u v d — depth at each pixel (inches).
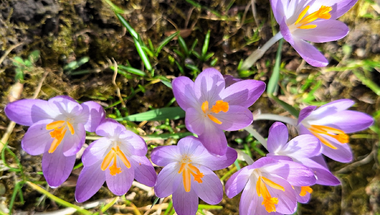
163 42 7.1
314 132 6.0
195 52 7.5
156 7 6.9
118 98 7.3
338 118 6.0
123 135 5.4
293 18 6.2
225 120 5.7
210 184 5.8
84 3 6.5
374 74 7.4
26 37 6.4
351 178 7.5
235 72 7.6
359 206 7.3
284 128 5.4
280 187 5.5
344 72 7.5
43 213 6.6
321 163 6.3
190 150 5.5
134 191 7.3
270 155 5.3
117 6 6.7
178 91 5.3
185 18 7.2
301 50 6.0
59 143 5.3
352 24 7.2
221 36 7.6
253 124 7.8
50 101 5.1
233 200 7.6
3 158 6.3
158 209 7.2
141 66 7.3
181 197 5.7
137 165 5.7
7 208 6.5
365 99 7.4
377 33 7.1
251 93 5.6
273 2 5.5
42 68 6.5
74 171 6.9
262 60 7.7
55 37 6.6
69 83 6.7
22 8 6.2
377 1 6.9
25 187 6.7
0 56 6.3
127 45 7.2
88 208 6.9
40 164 6.7
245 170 5.3
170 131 7.3
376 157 7.2
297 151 5.7
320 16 5.8
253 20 7.3
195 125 5.5
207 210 7.5
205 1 7.1
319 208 7.8
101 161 5.7
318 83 7.4
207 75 5.3
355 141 7.6
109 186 5.6
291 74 7.7
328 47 7.5
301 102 7.7
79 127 5.5
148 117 6.4
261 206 5.9
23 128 6.6
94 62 7.0
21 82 6.4
